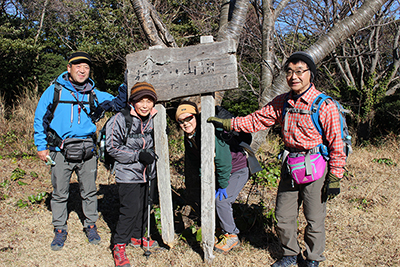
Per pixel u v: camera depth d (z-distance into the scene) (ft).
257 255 10.16
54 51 53.88
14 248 10.08
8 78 37.78
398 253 10.03
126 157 9.20
